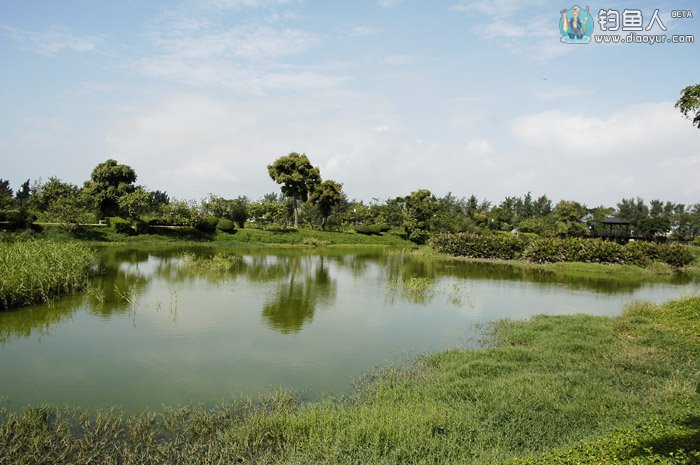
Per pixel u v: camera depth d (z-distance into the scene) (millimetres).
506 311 17109
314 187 58625
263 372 9703
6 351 10633
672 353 10727
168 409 7758
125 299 16312
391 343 12250
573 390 8180
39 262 16109
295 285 21125
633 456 5031
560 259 35625
